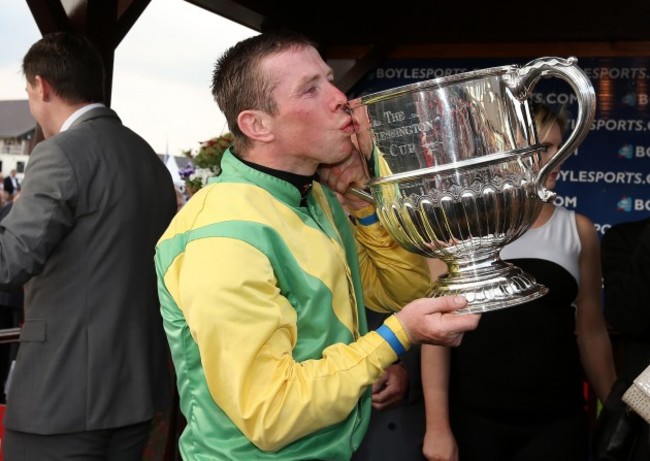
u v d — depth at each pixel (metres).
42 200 2.15
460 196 1.26
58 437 2.24
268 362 1.21
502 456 2.19
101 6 2.78
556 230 2.29
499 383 2.16
